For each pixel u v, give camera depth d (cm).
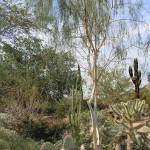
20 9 784
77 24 268
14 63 1010
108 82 756
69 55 272
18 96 802
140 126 268
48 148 281
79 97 524
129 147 262
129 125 271
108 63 263
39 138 545
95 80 252
